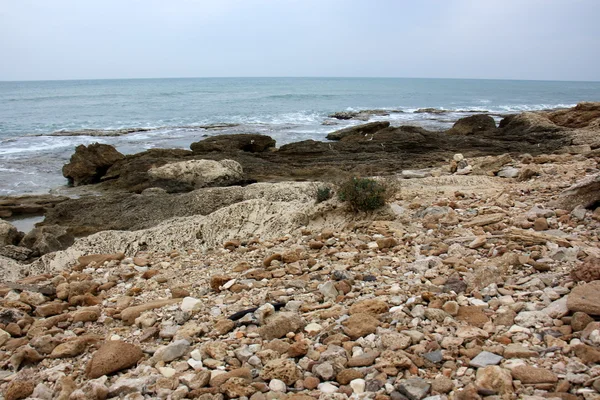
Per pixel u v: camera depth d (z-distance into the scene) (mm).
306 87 141625
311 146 24594
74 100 80375
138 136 36500
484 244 6930
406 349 4109
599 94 122750
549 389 3314
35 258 11500
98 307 6391
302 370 4027
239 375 3918
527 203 9602
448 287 5391
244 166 20859
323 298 5730
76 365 4719
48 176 22906
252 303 5824
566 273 5406
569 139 23938
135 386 3893
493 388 3357
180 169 18703
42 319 6066
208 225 10180
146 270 8289
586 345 3701
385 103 81312
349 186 9531
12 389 4121
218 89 122875
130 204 14188
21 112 59750
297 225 9805
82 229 13047
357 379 3689
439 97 101688
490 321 4484
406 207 10453
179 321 5445
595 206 8242
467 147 23969
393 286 5719
